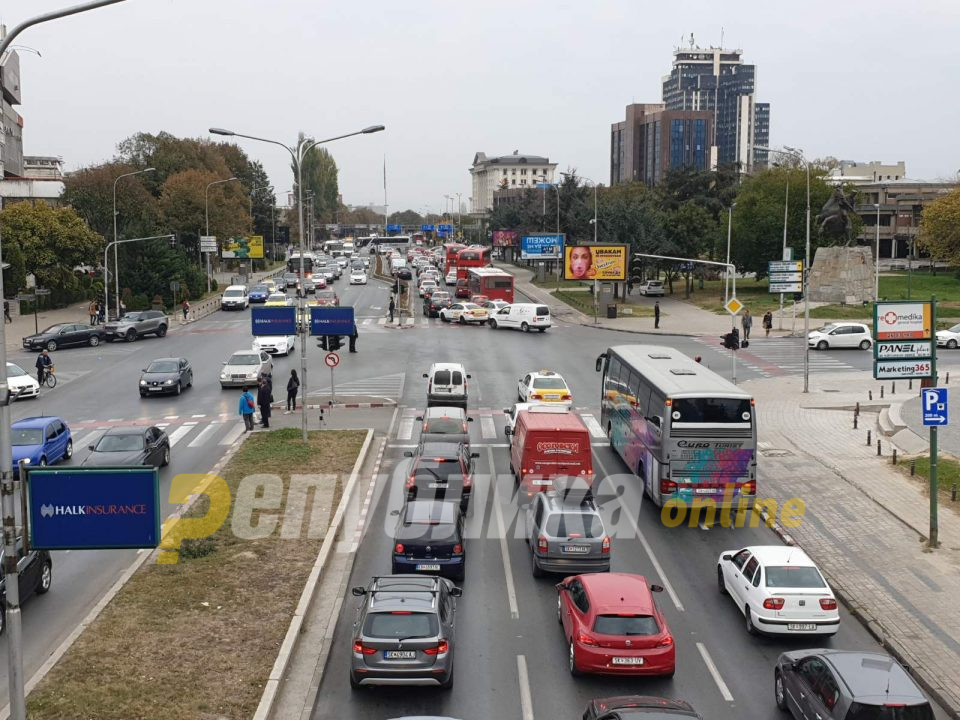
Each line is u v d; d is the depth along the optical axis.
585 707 14.85
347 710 14.65
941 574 20.91
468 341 61.34
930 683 15.76
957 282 95.69
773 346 59.53
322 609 18.44
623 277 76.88
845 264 78.69
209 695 14.41
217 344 60.25
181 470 29.14
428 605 14.97
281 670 15.25
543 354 55.44
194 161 129.00
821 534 23.80
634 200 97.50
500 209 159.38
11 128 111.69
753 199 94.56
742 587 18.42
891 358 23.69
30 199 101.31
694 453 24.52
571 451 25.72
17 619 11.75
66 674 14.82
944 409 22.31
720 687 15.71
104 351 57.38
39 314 77.25
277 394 43.03
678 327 69.44
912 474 28.73
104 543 12.01
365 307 83.50
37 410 39.44
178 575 19.70
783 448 32.81
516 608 19.05
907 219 129.00
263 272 136.12
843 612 19.23
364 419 37.53
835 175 139.00
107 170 96.19
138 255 82.00
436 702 14.98
